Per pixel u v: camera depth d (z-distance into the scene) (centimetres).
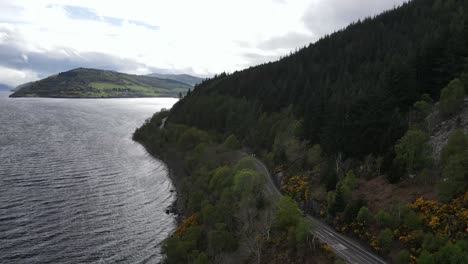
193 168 10094
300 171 7319
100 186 9212
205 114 14438
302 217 5569
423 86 7369
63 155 12044
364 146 6519
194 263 5103
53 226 6669
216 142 11906
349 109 7375
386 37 13250
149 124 17700
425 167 5350
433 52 7544
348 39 15962
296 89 12075
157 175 10950
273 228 5484
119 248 6188
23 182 8825
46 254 5719
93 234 6562
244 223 6028
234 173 7625
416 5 15475
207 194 7731
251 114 12169
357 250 4678
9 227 6425
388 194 5375
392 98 7075
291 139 8856
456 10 12131
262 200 6388
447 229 4078
